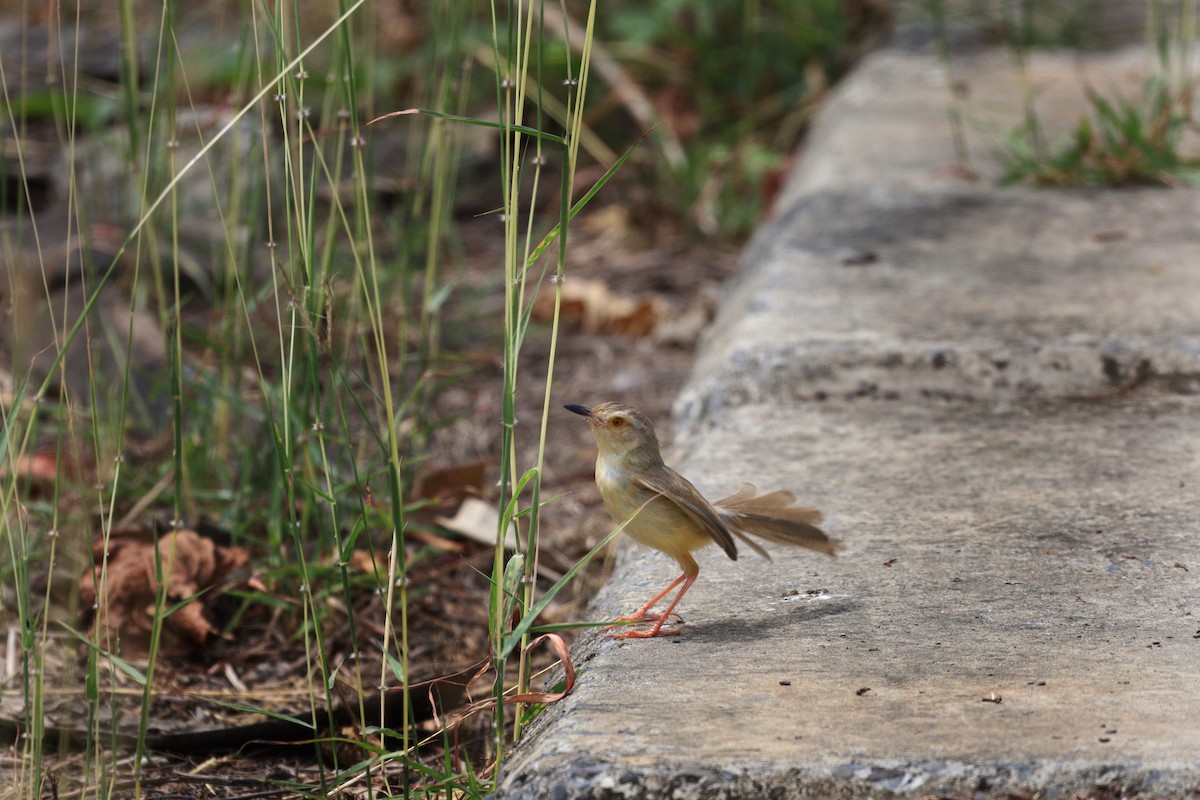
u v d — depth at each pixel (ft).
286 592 27.91
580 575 29.89
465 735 23.30
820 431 29.53
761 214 56.13
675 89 64.34
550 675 21.39
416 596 28.94
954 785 15.94
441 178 32.81
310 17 56.24
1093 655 19.11
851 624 20.47
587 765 16.42
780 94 65.41
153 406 36.55
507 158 19.44
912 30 68.03
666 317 46.88
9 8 71.41
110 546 27.61
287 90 24.58
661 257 53.88
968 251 39.65
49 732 23.03
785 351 32.04
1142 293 35.22
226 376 32.50
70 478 31.45
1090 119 51.70
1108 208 43.60
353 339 31.27
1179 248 39.11
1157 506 24.73
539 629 19.57
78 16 26.27
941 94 57.72
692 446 29.71
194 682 25.72
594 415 20.63
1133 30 65.82
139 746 18.95
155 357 38.17
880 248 40.22
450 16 33.86
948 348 31.60
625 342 46.16
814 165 50.72
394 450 19.71
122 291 41.81
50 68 30.09
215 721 24.27
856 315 34.42
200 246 43.68
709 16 65.67
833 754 16.47
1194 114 50.21
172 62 26.89
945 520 24.48
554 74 61.46
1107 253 38.93
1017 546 23.21
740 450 28.55
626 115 64.08
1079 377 31.17
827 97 63.98
